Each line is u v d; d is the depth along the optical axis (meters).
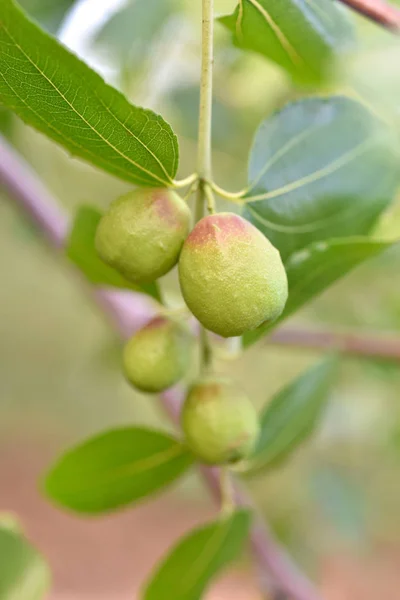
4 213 0.58
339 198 0.27
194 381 0.26
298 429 0.32
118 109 0.22
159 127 0.23
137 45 0.41
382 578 1.07
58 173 0.58
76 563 1.27
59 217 0.40
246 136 0.50
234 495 0.32
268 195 0.26
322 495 0.71
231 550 0.30
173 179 0.24
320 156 0.27
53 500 0.29
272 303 0.23
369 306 0.58
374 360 0.38
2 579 0.32
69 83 0.22
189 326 0.27
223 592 1.13
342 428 0.70
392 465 0.71
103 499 0.29
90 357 0.70
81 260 0.28
